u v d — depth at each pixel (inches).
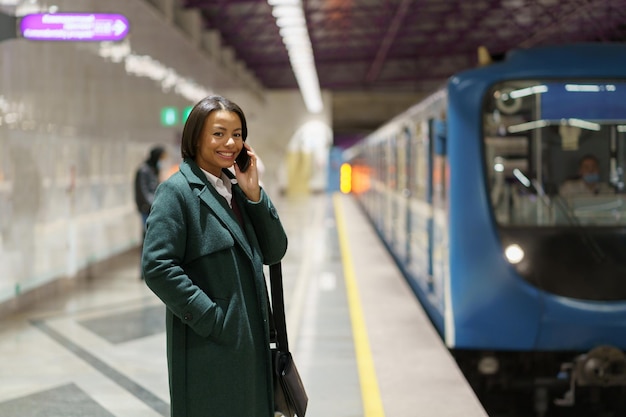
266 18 781.9
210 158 97.3
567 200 206.5
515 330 203.3
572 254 203.2
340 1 750.5
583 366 195.6
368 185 792.9
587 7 672.4
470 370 238.2
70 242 353.1
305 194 1510.8
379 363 212.8
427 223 269.6
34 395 183.5
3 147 271.9
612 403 215.3
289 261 450.9
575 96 207.3
